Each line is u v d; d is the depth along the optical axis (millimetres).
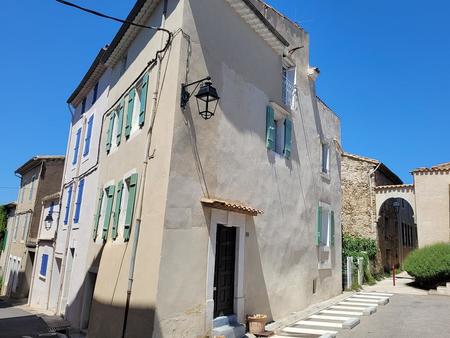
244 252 8953
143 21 10070
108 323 8078
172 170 7336
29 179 25953
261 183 9930
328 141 14625
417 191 20156
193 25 8266
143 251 7473
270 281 9844
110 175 10758
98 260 10188
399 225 28406
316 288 12367
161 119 8008
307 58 13422
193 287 7348
